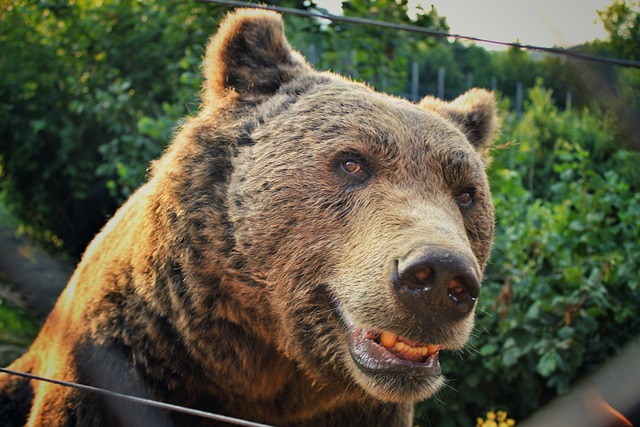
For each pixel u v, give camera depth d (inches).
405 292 127.3
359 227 140.7
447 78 537.3
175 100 401.1
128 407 159.8
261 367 158.1
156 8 419.5
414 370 135.0
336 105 151.4
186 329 155.1
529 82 476.4
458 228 140.0
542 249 290.4
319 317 144.8
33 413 176.4
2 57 435.8
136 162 384.8
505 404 298.2
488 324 292.8
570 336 266.5
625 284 289.3
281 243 146.3
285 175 147.4
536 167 407.2
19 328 346.3
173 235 155.8
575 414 258.2
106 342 162.6
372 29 372.8
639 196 286.4
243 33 165.5
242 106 160.9
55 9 438.6
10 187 435.2
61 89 429.4
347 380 150.3
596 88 172.9
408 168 145.2
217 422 166.1
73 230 422.9
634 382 256.4
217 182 155.1
